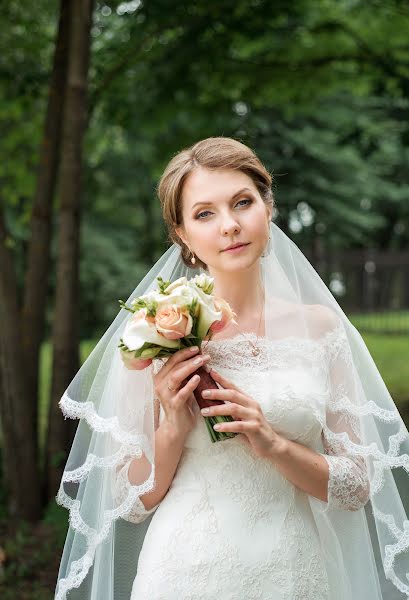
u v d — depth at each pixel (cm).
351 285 1659
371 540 238
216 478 205
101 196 1775
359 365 224
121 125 757
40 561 432
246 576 197
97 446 215
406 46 713
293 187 1878
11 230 1438
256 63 720
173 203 220
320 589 203
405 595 234
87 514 215
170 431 206
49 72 661
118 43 665
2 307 520
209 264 217
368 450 211
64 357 532
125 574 238
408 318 1625
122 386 213
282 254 227
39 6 691
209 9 629
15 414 519
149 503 214
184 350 199
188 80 714
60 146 557
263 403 206
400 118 813
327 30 701
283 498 206
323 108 1048
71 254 533
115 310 1789
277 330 217
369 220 2031
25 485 516
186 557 200
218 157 211
